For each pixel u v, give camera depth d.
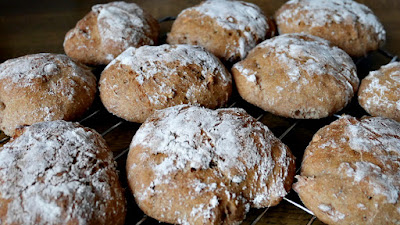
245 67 0.28
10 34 0.36
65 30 0.37
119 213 0.20
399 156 0.21
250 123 0.23
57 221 0.18
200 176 0.20
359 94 0.27
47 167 0.20
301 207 0.21
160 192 0.20
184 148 0.21
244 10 0.32
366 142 0.21
